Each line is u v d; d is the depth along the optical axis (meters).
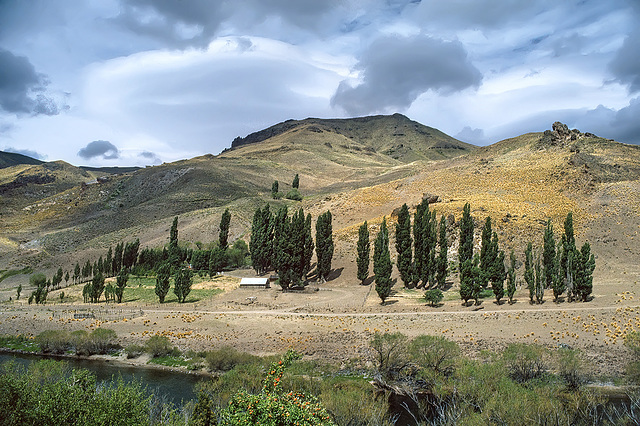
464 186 131.38
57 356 57.94
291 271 85.38
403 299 75.44
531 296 67.56
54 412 21.23
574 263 67.38
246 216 149.88
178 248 111.81
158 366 53.66
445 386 39.91
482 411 30.34
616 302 64.00
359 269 87.00
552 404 29.97
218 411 29.12
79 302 86.62
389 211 122.62
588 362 47.12
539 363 44.94
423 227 81.88
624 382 44.47
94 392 23.88
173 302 81.94
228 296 84.19
